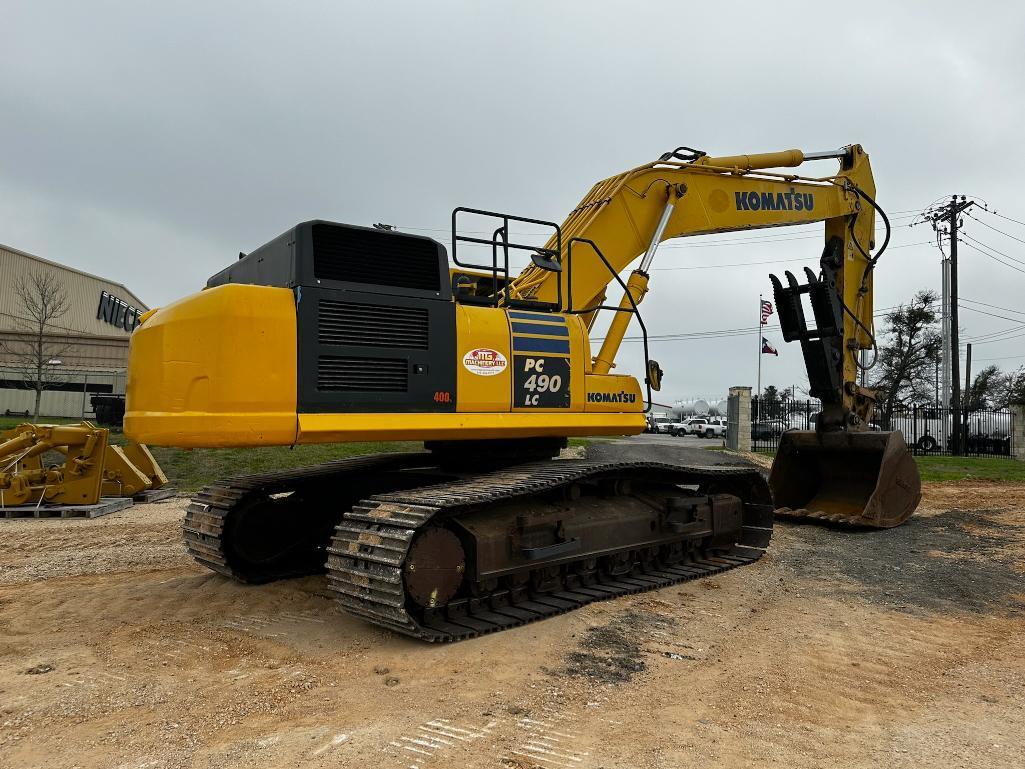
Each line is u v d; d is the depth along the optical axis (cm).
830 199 999
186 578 684
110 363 3694
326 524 732
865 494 1017
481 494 511
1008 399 3962
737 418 2403
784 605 609
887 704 401
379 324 539
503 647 486
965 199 3241
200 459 1573
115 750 335
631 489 707
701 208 865
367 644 492
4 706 384
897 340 3856
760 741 350
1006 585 682
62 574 709
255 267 582
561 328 642
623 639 509
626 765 323
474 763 323
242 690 410
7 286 3831
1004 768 325
